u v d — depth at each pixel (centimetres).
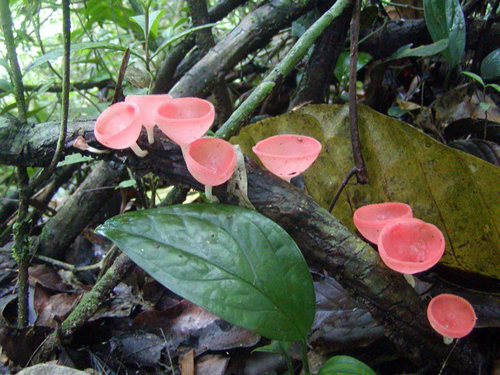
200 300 17
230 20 53
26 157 23
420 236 20
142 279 30
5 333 24
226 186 21
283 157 20
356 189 27
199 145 20
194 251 18
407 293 21
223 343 24
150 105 19
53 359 24
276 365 23
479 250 24
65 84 20
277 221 21
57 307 28
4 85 29
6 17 21
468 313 20
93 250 36
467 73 30
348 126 26
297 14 33
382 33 37
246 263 18
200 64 33
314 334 24
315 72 34
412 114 35
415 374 22
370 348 24
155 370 24
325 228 21
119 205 40
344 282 21
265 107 43
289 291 18
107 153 22
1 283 30
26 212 25
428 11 31
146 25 28
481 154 29
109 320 27
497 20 33
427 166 24
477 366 22
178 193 26
